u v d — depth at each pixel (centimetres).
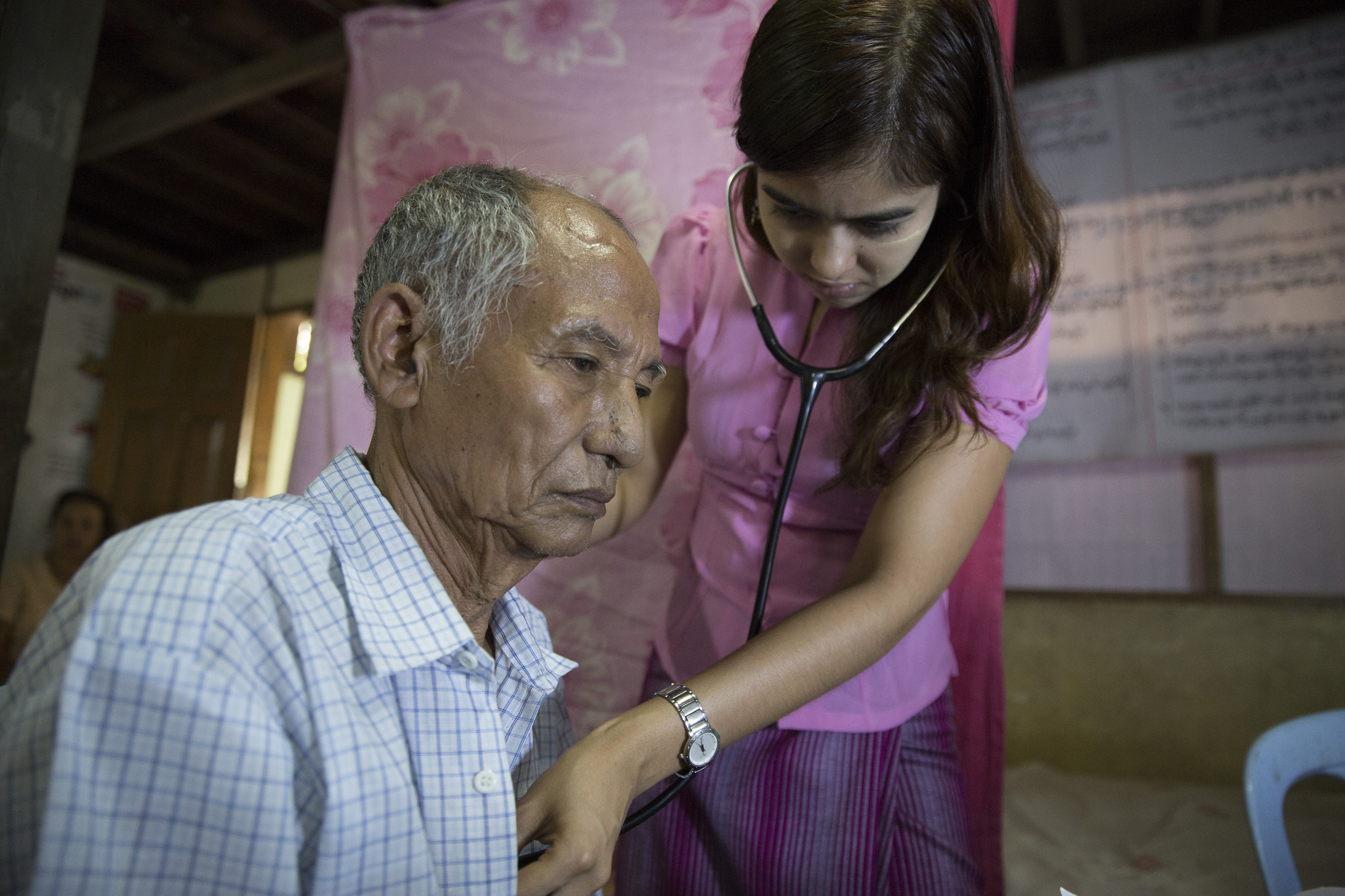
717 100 168
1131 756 287
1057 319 306
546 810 64
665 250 118
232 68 311
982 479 89
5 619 325
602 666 156
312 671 55
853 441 93
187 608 51
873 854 91
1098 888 191
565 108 177
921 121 74
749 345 103
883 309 94
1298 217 277
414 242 65
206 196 423
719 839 93
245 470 443
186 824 48
